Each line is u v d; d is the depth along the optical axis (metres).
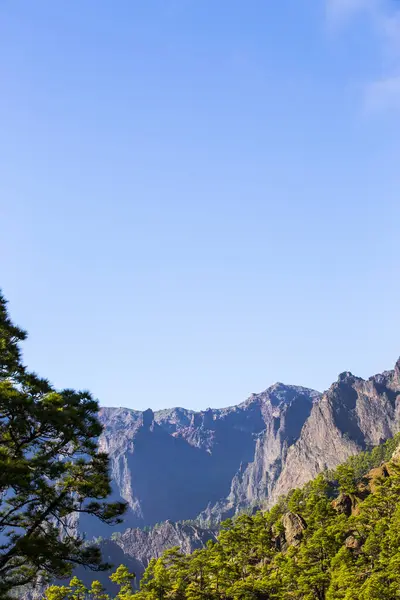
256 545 121.25
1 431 32.41
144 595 99.94
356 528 111.88
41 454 33.47
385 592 80.94
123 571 101.19
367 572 94.44
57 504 33.34
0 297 36.38
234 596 99.56
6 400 31.09
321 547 108.12
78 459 35.28
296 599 101.69
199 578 111.94
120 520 35.62
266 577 105.44
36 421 32.44
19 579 31.69
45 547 31.20
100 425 34.47
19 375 34.19
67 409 32.91
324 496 140.50
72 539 34.09
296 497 141.50
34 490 31.42
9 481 28.86
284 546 132.50
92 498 35.41
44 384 34.38
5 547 31.97
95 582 86.62
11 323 35.97
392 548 92.69
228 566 105.75
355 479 157.62
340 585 90.75
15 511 32.84
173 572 108.19
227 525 127.25
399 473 131.75
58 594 79.94
